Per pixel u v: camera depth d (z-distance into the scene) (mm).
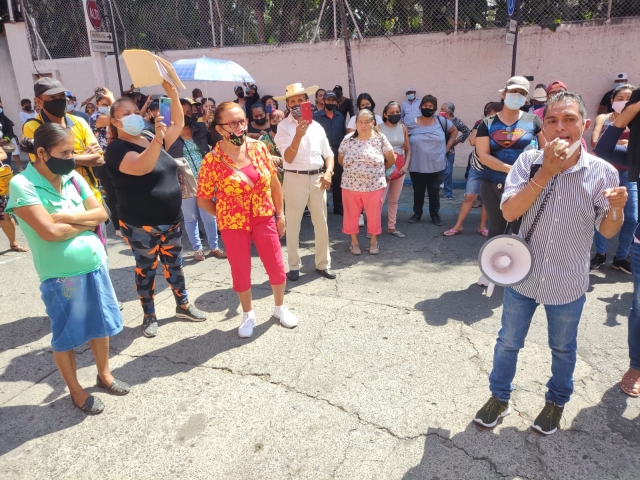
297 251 4660
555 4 8414
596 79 8414
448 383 2988
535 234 2256
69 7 11469
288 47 10008
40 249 2568
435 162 6164
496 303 4027
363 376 3086
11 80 12672
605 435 2521
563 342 2377
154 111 4723
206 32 10641
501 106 5820
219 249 5484
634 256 2744
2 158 5594
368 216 5203
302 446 2525
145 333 3709
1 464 2486
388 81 9555
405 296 4230
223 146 3439
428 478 2299
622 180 4324
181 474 2379
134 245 3555
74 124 3781
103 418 2803
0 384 3197
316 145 4441
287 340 3562
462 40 8891
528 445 2473
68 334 2674
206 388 3037
